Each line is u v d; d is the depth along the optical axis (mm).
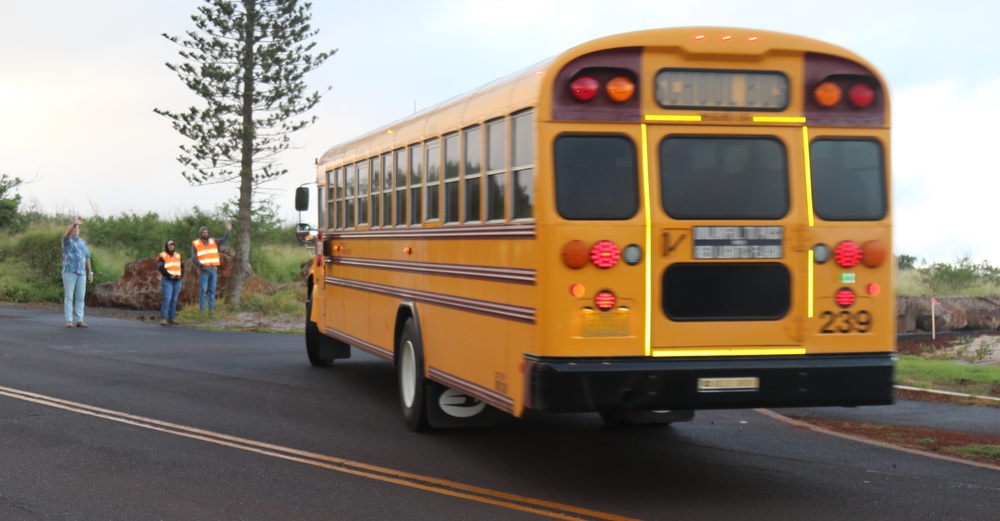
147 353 16125
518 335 7590
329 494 7609
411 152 10328
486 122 8344
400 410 11281
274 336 19469
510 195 7828
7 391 12039
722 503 7465
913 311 22312
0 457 8672
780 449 9383
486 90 8523
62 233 31047
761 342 7398
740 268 7395
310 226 15008
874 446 9508
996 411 11227
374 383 13266
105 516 6949
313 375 13977
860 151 7586
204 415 10758
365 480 8055
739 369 7277
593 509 7273
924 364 14555
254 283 26531
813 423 10695
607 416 10586
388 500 7457
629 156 7305
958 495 7695
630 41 7297
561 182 7223
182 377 13492
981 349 17750
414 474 8273
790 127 7496
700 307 7348
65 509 7105
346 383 13234
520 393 7504
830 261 7500
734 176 7430
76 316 20594
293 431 9984
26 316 23016
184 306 24250
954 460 8898
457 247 8938
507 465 8656
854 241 7523
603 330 7211
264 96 26922
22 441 9336
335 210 13453
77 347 16750
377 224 11492
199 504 7285
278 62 26672
